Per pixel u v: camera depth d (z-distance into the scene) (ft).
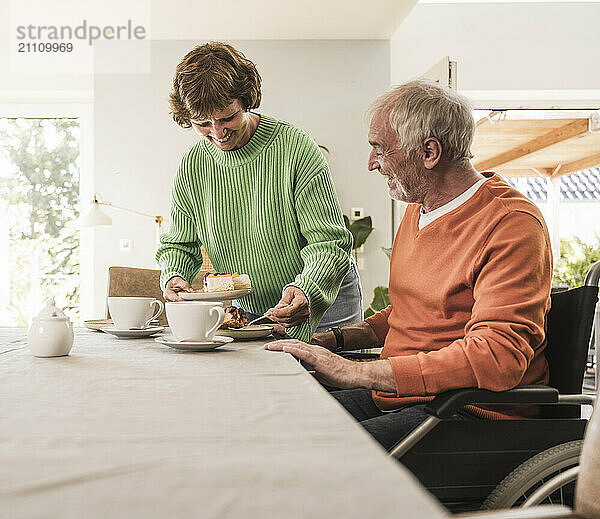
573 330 3.94
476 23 17.07
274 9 14.40
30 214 16.79
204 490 1.34
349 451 1.63
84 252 16.76
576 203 19.21
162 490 1.34
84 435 1.83
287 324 4.92
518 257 3.94
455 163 4.43
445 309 4.38
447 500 3.53
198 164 5.98
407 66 17.08
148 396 2.43
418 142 4.39
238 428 1.91
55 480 1.41
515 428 3.56
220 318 3.99
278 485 1.36
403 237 5.00
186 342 3.84
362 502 1.25
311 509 1.22
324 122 16.43
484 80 17.01
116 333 4.62
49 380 2.80
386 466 1.50
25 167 16.81
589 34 17.06
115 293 7.80
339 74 16.48
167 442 1.74
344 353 5.37
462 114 4.38
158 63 16.29
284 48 16.43
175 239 6.21
